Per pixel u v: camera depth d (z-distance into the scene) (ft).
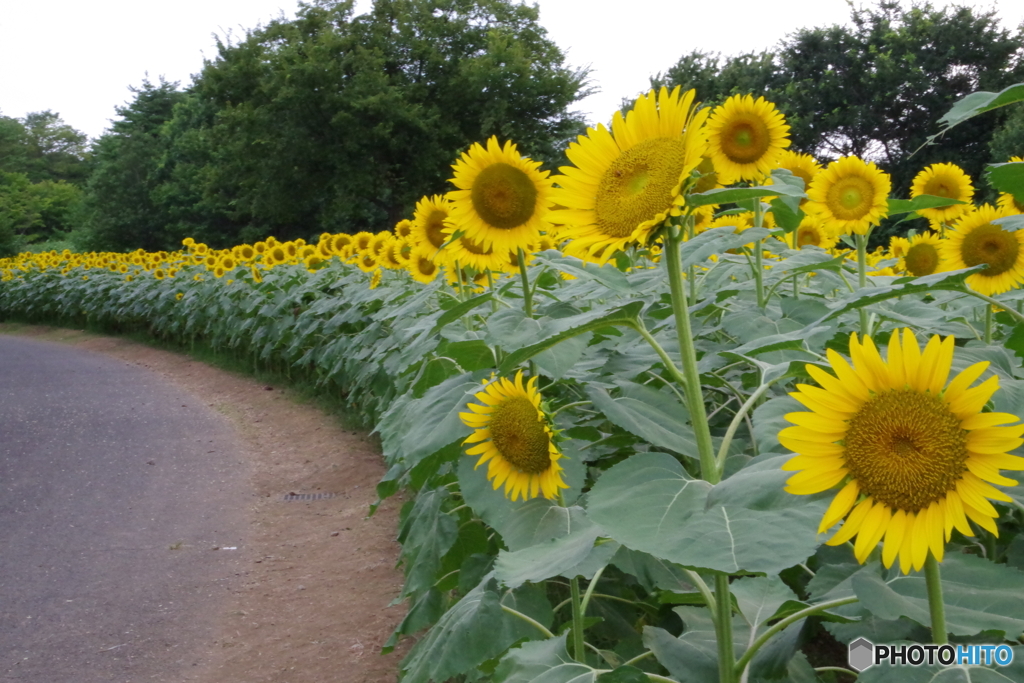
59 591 17.12
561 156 104.83
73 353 60.34
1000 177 5.86
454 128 101.35
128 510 22.57
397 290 24.07
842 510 3.99
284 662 13.55
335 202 102.12
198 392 40.63
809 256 11.40
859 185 11.12
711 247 9.76
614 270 8.00
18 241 160.97
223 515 21.80
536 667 6.36
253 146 108.68
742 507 4.39
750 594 6.97
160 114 199.82
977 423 3.78
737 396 9.44
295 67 99.30
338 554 18.19
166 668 13.70
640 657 6.80
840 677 8.57
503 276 15.57
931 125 79.51
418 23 105.81
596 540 5.77
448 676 7.97
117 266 71.26
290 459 26.86
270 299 40.98
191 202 151.64
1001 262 9.81
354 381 28.78
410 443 8.84
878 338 8.94
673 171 5.29
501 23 110.83
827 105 85.71
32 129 270.87
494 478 7.98
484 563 10.07
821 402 4.04
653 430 7.18
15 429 33.68
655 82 94.53
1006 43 78.95
